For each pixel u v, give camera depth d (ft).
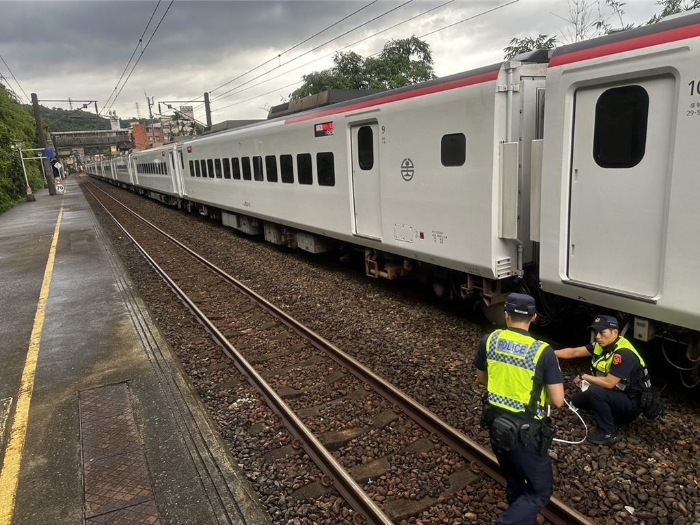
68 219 73.87
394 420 15.69
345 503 12.16
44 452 14.32
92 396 17.54
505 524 9.57
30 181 155.12
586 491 12.04
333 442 14.58
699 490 11.87
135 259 42.88
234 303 29.01
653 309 14.46
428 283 29.14
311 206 33.83
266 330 24.50
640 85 14.02
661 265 14.06
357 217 28.99
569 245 16.75
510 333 10.11
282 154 36.73
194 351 22.18
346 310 26.73
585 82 15.29
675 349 18.69
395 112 23.71
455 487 12.47
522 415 9.66
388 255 28.35
